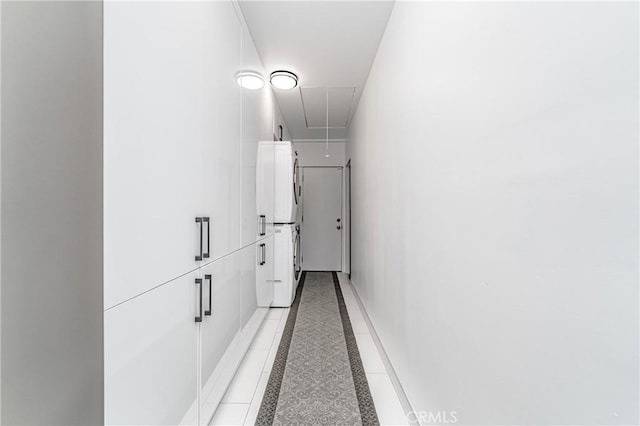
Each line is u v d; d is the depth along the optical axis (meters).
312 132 4.88
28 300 0.63
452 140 1.09
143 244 0.89
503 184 0.79
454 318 1.07
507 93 0.77
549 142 0.63
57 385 0.68
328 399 1.69
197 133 1.27
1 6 0.58
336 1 1.89
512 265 0.75
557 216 0.61
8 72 0.59
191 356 1.22
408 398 1.59
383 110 2.24
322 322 2.88
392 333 1.93
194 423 1.25
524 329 0.71
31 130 0.63
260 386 1.82
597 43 0.52
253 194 2.30
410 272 1.58
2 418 0.60
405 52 1.68
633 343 0.47
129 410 0.83
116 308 0.78
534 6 0.67
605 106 0.51
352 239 4.26
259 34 2.23
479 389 0.91
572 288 0.58
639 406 0.46
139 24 0.87
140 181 0.88
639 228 0.46
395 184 1.89
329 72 2.84
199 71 1.28
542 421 0.65
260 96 2.55
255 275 2.37
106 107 0.74
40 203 0.65
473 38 0.94
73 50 0.70
